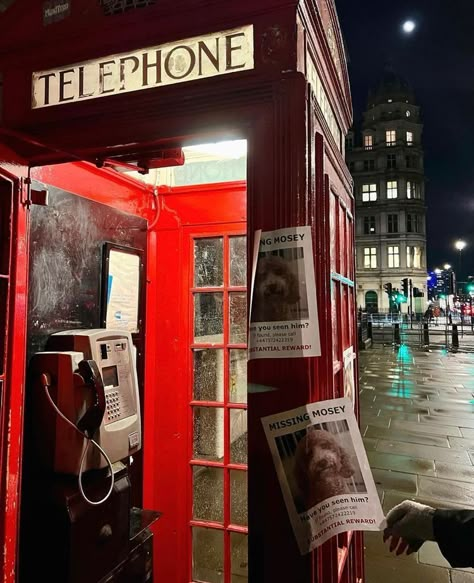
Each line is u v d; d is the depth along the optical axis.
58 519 1.60
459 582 2.96
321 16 1.57
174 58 1.39
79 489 1.63
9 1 2.04
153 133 1.41
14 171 1.56
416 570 3.10
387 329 25.41
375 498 1.20
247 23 1.31
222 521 2.54
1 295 1.54
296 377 1.21
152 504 2.57
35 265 1.75
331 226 1.70
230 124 1.32
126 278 2.32
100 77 1.48
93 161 1.63
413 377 10.54
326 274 1.39
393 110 45.75
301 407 1.20
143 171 1.94
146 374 2.58
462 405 7.75
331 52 1.75
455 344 15.96
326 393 1.31
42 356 1.70
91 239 2.07
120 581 1.85
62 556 1.59
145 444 2.56
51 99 1.54
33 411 1.70
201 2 1.33
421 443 5.73
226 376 2.55
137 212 2.48
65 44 1.51
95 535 1.70
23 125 1.57
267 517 1.23
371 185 46.25
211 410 2.61
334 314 1.73
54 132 1.53
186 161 2.66
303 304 1.21
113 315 2.22
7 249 1.55
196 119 1.35
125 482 1.89
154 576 2.56
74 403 1.64
